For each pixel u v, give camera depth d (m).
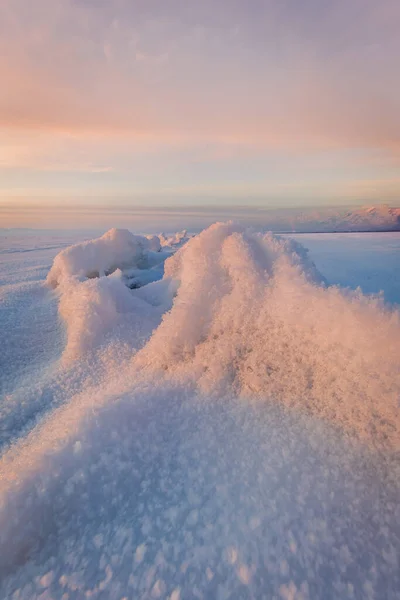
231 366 1.25
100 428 0.97
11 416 1.45
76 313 2.29
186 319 1.44
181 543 0.68
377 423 0.90
